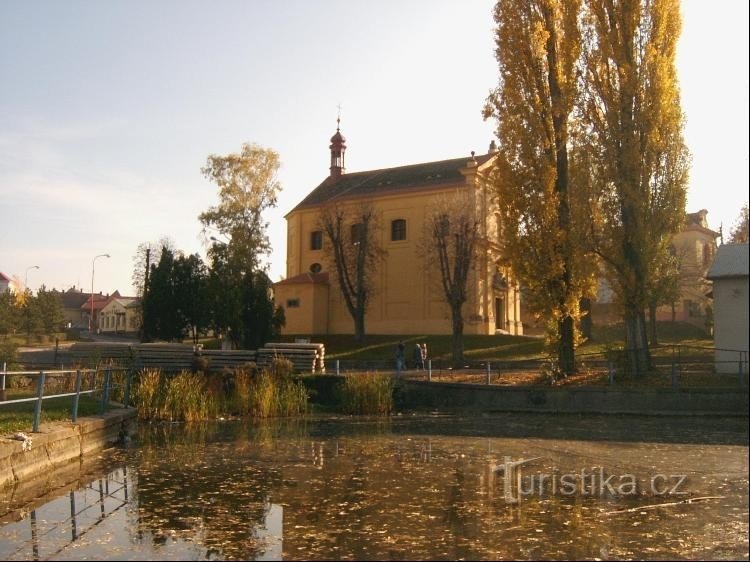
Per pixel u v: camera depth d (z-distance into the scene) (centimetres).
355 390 2561
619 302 2527
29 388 2266
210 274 4400
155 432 1953
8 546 760
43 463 1244
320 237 5650
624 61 2516
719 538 725
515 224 2623
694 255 4338
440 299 4694
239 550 727
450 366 3638
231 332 4334
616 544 714
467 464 1312
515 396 2403
